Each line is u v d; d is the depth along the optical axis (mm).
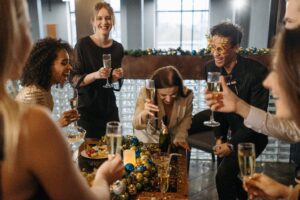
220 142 2252
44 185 614
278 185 1029
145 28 7422
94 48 2496
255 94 1972
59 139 613
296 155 3094
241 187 2223
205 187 2834
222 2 6980
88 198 697
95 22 2479
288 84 722
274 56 762
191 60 3100
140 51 3166
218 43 1955
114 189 1330
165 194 1388
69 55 1830
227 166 2033
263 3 5680
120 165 986
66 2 7352
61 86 2033
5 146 552
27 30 606
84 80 2400
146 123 1905
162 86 1963
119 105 3311
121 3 6926
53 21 7512
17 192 589
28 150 572
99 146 1778
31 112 584
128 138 1892
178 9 7426
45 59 1663
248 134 1969
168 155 1601
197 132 2725
